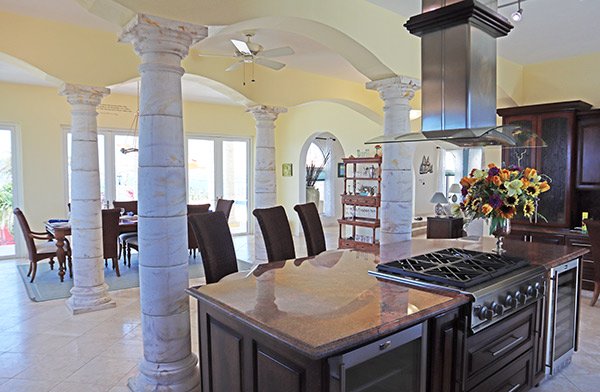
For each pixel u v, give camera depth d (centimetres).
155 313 256
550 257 278
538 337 259
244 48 402
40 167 719
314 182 1138
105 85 425
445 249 297
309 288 202
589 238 430
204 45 461
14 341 357
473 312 192
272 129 573
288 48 398
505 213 270
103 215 547
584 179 482
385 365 160
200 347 207
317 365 142
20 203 708
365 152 772
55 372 303
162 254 254
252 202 1008
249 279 221
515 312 231
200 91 762
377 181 743
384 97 383
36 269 584
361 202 714
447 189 1066
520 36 433
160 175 252
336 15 308
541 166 505
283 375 155
